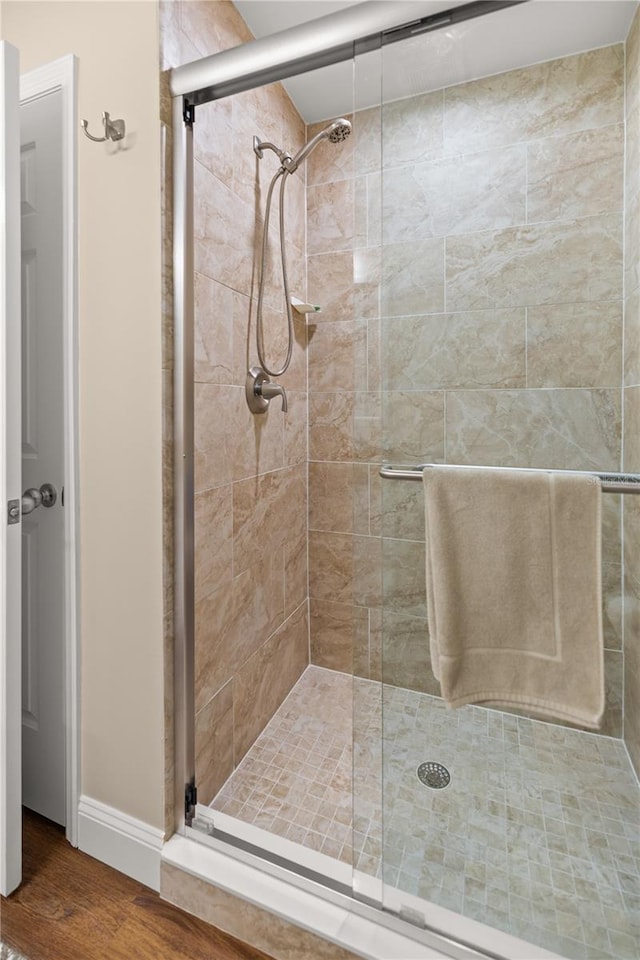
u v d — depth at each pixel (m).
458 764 1.00
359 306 1.05
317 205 2.09
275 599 1.90
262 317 1.72
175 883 1.17
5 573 1.12
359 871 1.07
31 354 1.37
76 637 1.31
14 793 1.17
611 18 0.93
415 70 1.01
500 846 0.98
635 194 0.92
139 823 1.24
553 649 0.92
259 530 1.75
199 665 1.38
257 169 1.66
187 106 1.21
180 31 1.22
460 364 1.00
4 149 1.08
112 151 1.20
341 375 2.10
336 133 1.62
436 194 1.01
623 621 0.88
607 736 0.91
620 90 0.93
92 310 1.25
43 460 1.36
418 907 1.02
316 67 1.10
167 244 1.18
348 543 2.14
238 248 1.54
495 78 0.98
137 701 1.24
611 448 0.92
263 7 1.51
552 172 0.96
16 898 1.18
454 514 0.97
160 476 1.19
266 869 1.15
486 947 0.96
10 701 1.14
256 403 1.67
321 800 1.48
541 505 0.91
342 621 2.18
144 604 1.22
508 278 0.97
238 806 1.45
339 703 1.98
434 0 0.96
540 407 0.96
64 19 1.25
